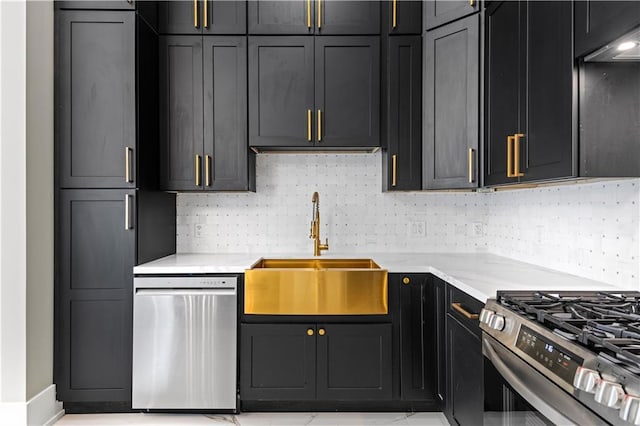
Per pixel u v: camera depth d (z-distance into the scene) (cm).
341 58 251
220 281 222
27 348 205
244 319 222
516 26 174
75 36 224
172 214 276
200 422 218
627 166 133
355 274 216
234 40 250
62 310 222
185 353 220
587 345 94
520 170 170
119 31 224
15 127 205
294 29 250
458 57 226
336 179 286
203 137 250
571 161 133
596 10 121
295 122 251
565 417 94
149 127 239
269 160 284
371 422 218
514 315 126
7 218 204
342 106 251
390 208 286
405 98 250
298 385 220
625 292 139
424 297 223
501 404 133
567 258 191
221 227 285
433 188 240
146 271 222
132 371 221
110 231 223
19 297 204
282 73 250
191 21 250
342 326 221
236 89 250
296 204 286
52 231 223
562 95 138
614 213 158
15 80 205
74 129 224
